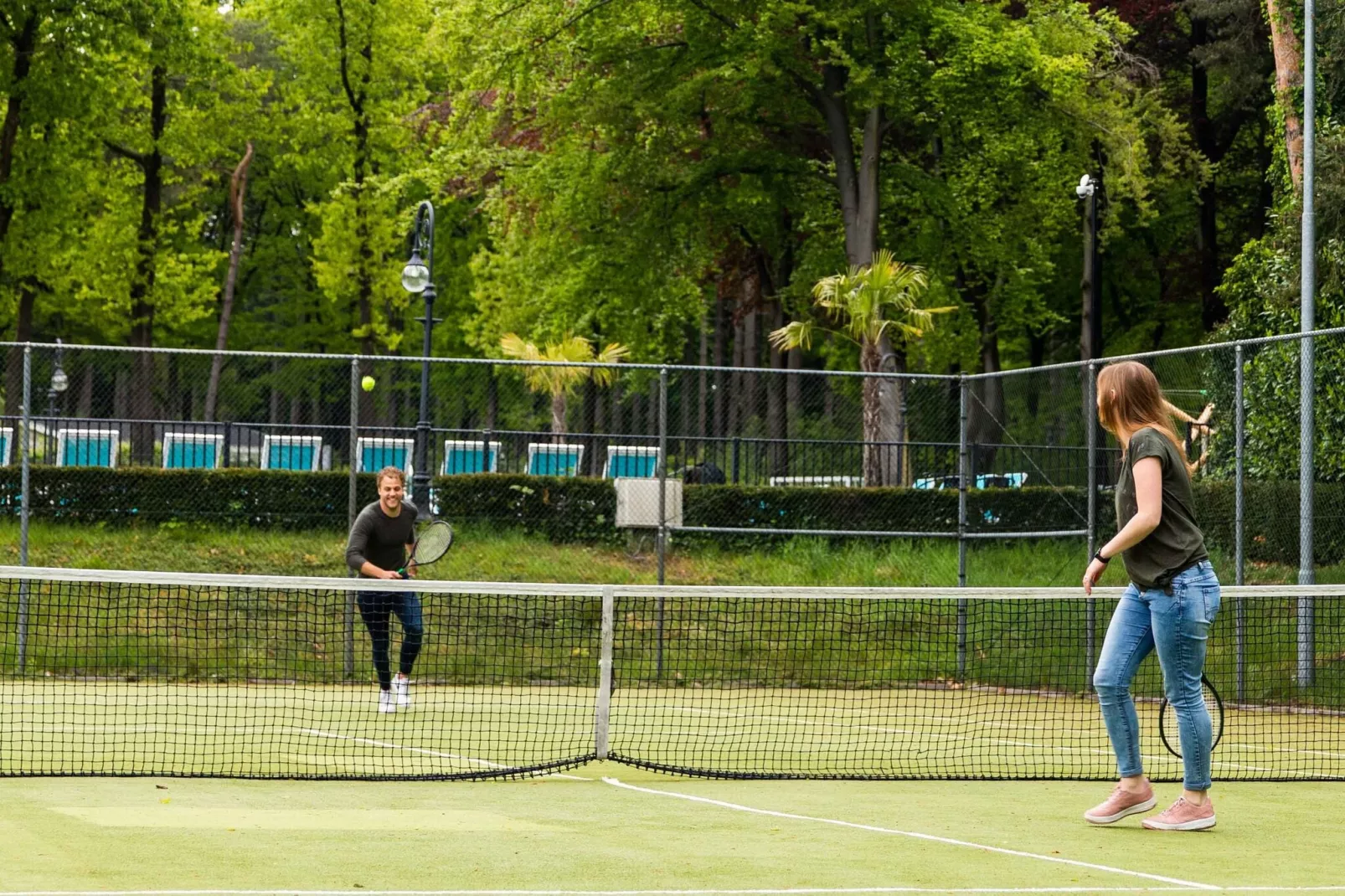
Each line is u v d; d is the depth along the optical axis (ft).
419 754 35.55
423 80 149.18
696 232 110.32
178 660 56.24
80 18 109.19
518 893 19.06
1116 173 114.01
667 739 39.60
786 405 86.84
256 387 75.87
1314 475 49.73
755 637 58.75
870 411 76.02
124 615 60.08
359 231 141.79
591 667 57.41
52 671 53.78
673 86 103.71
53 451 66.59
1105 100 110.83
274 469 67.97
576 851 22.45
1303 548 49.01
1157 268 142.10
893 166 108.58
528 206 110.63
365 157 141.79
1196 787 25.35
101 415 70.44
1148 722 44.50
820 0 99.30
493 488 68.59
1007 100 99.71
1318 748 39.63
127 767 32.07
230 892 18.62
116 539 66.23
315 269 141.69
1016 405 60.59
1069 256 138.00
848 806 28.19
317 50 139.23
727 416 85.56
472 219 164.76
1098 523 55.06
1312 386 48.75
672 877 20.39
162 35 115.03
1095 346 93.15
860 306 89.86
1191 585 24.84
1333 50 71.56
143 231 133.28
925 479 71.05
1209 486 52.21
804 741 39.75
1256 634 49.98
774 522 70.18
